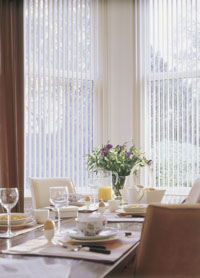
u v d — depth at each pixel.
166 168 4.96
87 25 5.20
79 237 1.56
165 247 1.26
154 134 5.03
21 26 4.81
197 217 1.25
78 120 5.14
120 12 5.20
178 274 1.25
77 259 1.35
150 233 1.28
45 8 5.05
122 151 3.16
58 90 5.08
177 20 4.96
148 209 1.29
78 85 5.18
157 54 5.06
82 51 5.19
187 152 4.88
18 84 4.79
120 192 3.18
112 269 1.23
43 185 3.39
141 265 1.29
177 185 4.90
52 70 5.07
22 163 4.78
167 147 4.98
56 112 5.07
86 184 5.08
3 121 4.74
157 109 5.05
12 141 4.78
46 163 5.03
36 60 5.00
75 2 5.18
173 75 4.97
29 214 2.15
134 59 5.09
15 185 4.79
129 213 2.33
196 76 4.83
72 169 5.09
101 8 5.21
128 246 1.51
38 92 4.99
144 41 5.10
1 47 4.74
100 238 1.58
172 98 4.97
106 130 5.17
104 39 5.20
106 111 5.18
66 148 5.11
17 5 4.82
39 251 1.45
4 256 1.40
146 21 5.10
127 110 5.15
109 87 5.20
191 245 1.25
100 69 5.20
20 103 4.80
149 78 5.08
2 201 1.78
